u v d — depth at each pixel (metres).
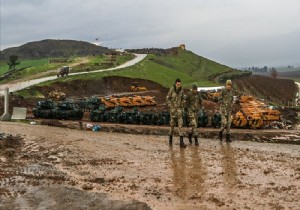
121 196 9.60
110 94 73.38
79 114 32.66
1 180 11.14
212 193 9.77
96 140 18.64
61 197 9.27
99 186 10.56
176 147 16.86
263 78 172.88
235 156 14.48
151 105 50.00
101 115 30.56
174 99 16.97
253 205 8.76
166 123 29.03
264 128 31.28
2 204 8.96
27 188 10.20
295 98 124.69
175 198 9.46
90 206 8.63
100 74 85.19
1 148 16.06
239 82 146.00
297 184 10.33
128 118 29.52
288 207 8.53
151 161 13.68
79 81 75.12
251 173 11.65
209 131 24.02
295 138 24.23
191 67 158.50
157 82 87.81
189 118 17.56
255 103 55.06
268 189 9.95
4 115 30.48
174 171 12.14
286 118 50.34
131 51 186.38
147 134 23.30
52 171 12.28
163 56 169.50
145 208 8.39
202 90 66.56
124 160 13.84
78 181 11.12
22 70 100.25
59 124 27.58
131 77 85.94
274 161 13.45
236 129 28.42
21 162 13.62
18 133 20.78
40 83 69.12
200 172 11.93
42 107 33.59
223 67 184.12
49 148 16.30
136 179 11.27
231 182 10.71
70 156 14.66
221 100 18.62
